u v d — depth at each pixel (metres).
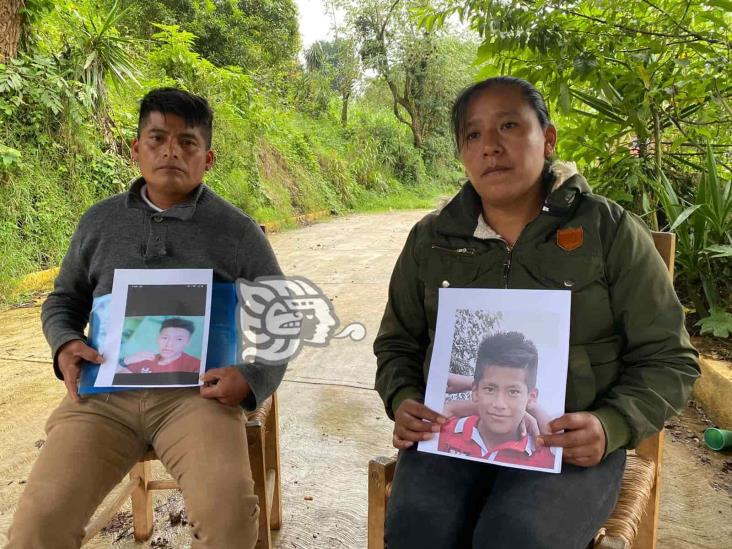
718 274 3.07
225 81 9.82
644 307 1.10
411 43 16.58
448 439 1.12
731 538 1.65
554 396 1.07
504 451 1.08
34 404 2.67
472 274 1.21
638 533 1.34
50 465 1.17
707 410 2.46
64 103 5.77
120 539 1.73
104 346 1.34
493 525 0.99
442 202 1.33
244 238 1.46
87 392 1.29
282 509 1.83
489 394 1.12
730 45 2.73
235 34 12.76
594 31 2.78
